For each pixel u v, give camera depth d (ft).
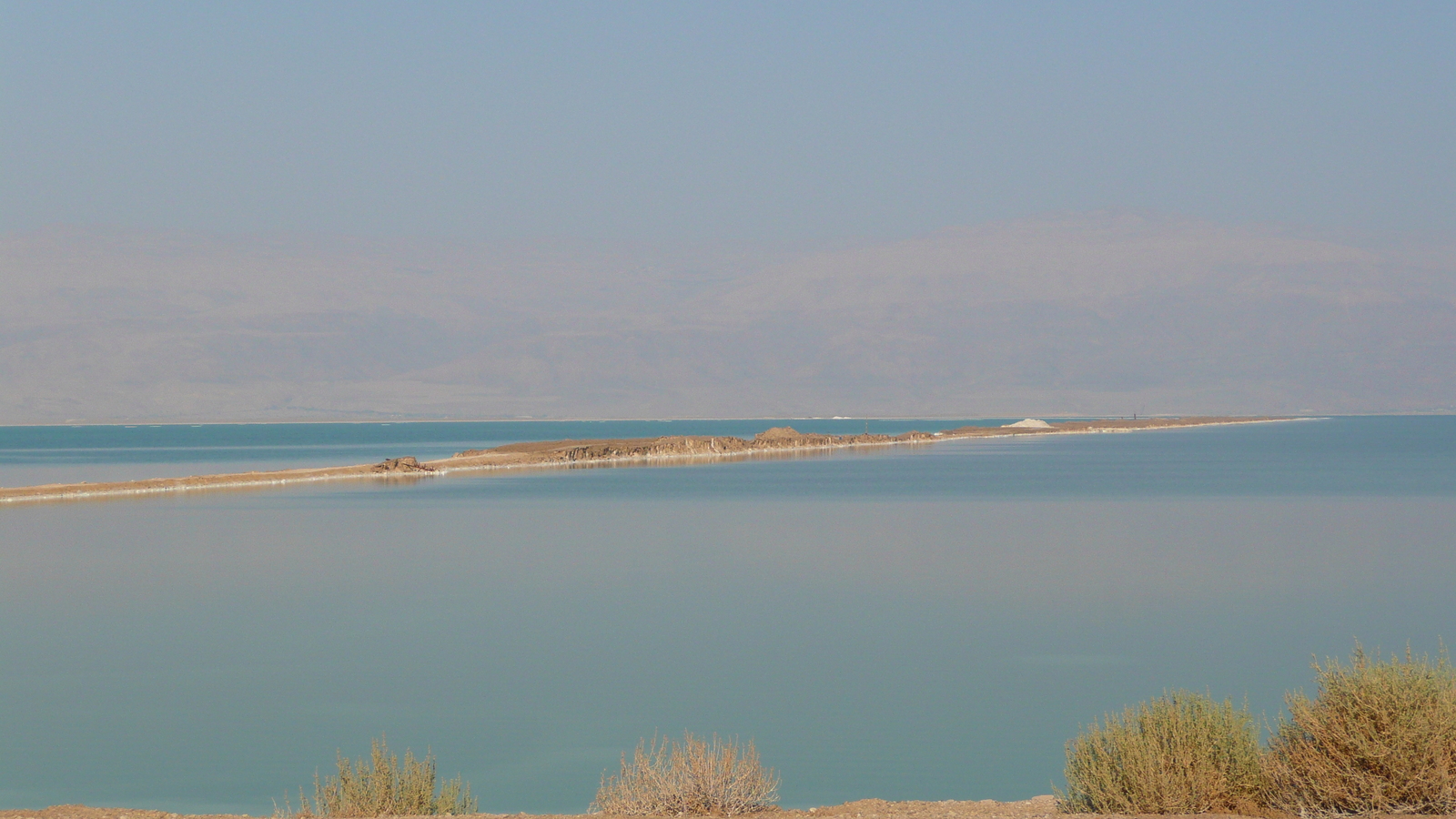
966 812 44.24
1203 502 234.38
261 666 91.71
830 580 135.85
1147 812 41.88
